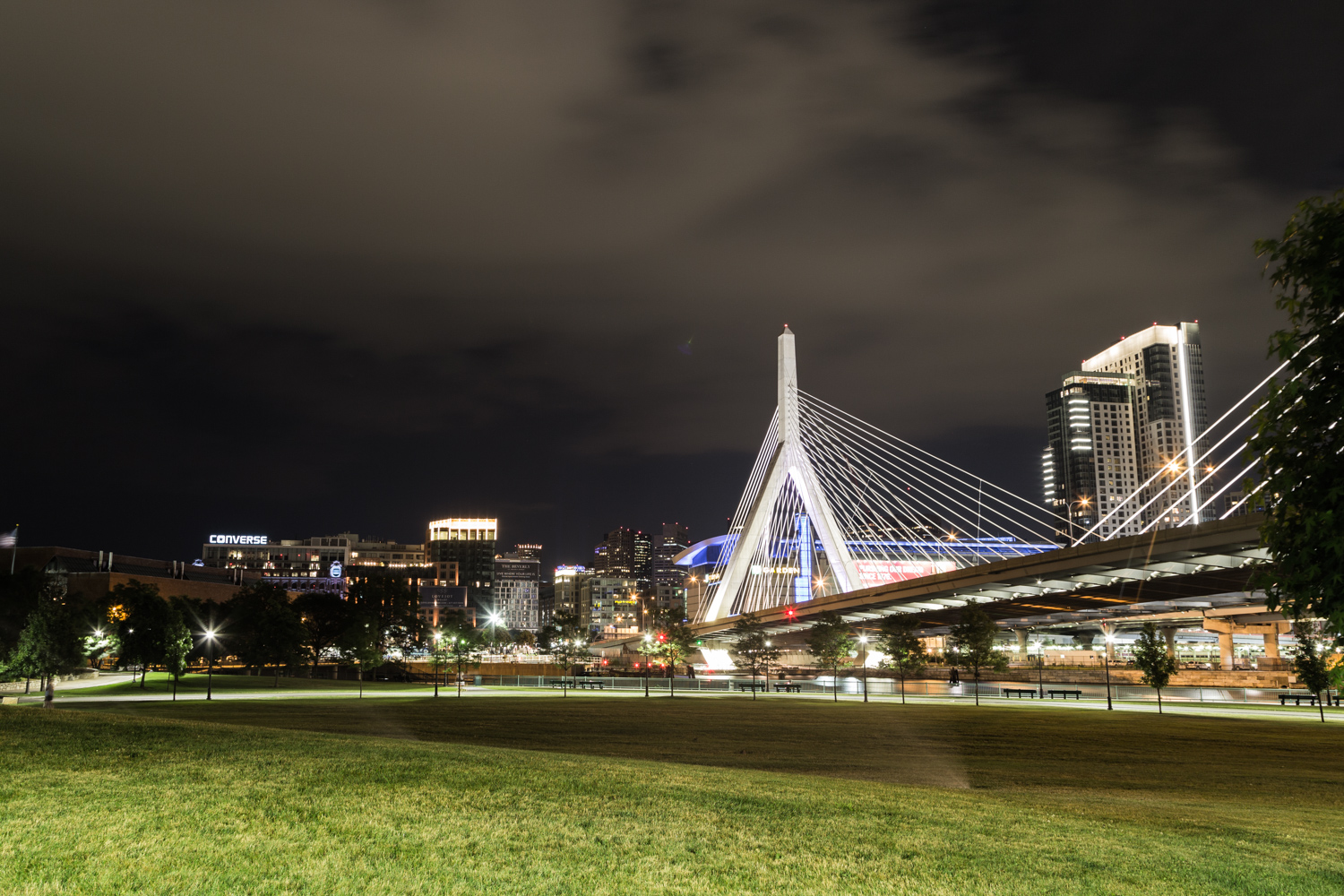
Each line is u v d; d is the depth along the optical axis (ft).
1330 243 43.93
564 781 64.85
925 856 47.32
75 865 38.93
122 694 281.33
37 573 311.88
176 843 42.75
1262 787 103.76
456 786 60.64
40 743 72.02
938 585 338.13
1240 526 210.79
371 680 449.89
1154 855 50.37
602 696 290.15
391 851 43.32
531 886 39.32
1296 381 44.55
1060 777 107.14
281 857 41.37
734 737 148.25
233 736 84.79
